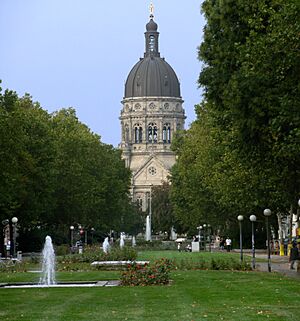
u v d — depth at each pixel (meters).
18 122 76.81
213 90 50.41
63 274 57.25
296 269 62.84
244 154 50.78
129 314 30.75
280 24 41.16
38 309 32.81
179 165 131.62
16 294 40.28
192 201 114.25
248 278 51.25
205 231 140.62
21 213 93.31
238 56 46.31
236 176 71.12
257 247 119.62
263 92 42.69
